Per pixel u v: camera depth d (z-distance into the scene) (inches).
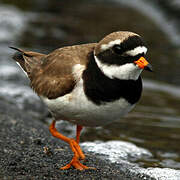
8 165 360.2
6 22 1021.8
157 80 773.9
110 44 327.0
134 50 321.7
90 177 353.7
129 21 1137.4
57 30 1018.7
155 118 589.3
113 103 328.2
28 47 880.3
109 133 529.0
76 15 1173.7
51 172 354.0
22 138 446.0
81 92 331.6
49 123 557.6
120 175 376.2
